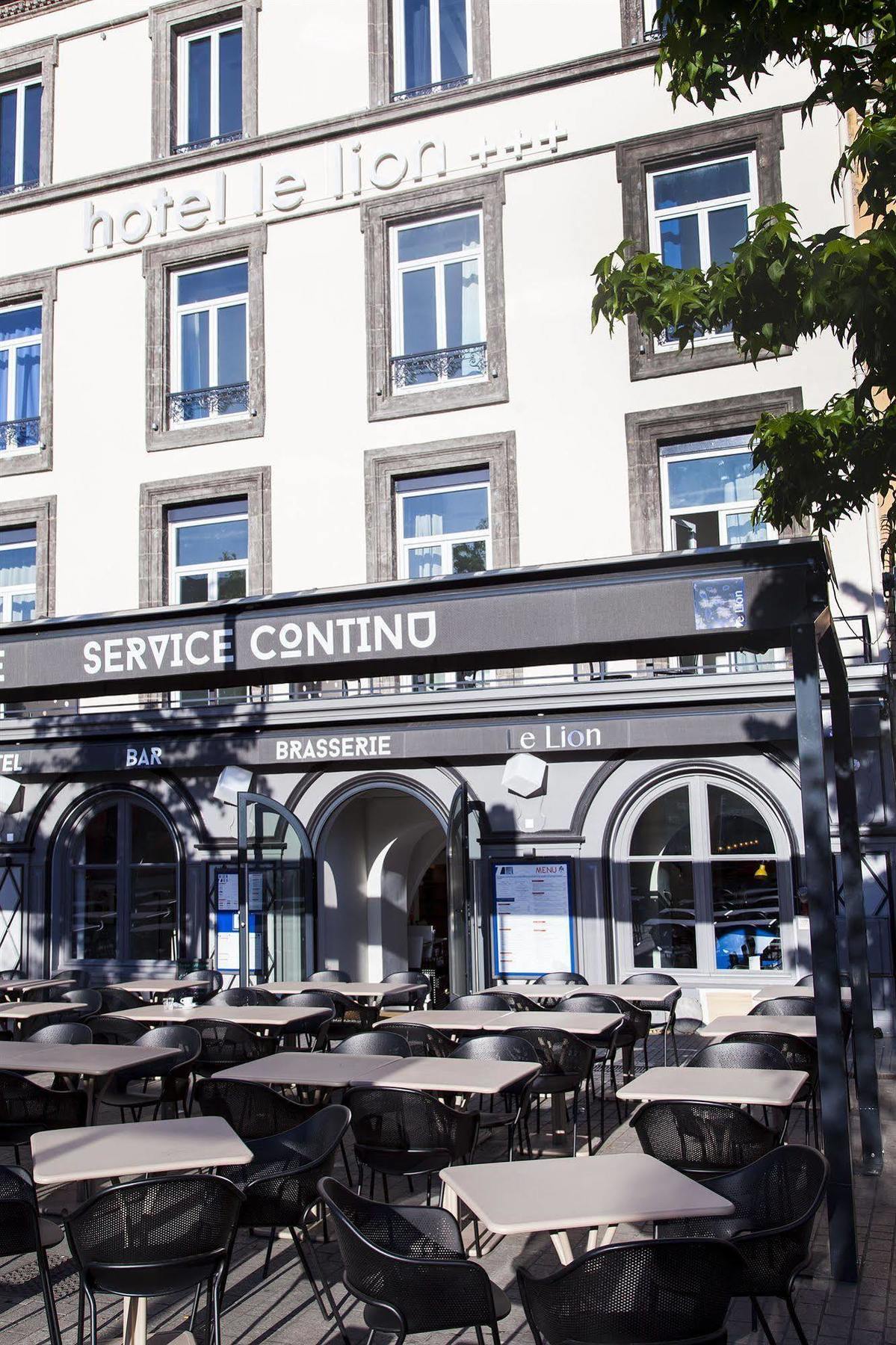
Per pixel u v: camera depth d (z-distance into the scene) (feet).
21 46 62.28
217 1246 16.76
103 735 54.75
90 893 56.39
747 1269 15.56
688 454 49.19
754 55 21.29
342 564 53.36
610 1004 32.12
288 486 54.54
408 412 52.85
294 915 51.49
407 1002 40.98
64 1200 25.50
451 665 25.70
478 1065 24.81
